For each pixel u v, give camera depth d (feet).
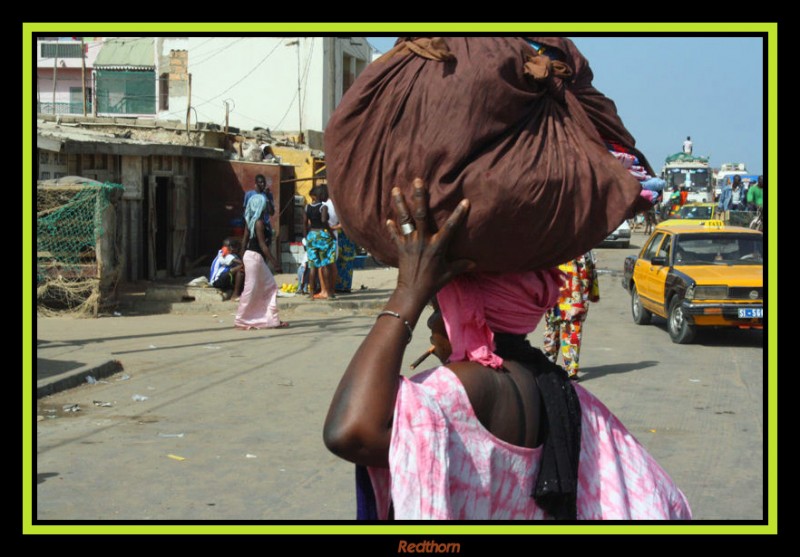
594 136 7.54
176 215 70.44
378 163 7.10
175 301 52.95
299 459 22.40
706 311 41.52
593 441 8.07
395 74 7.09
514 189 6.96
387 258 7.47
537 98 7.32
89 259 50.21
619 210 7.40
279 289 60.90
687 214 130.41
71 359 33.91
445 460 6.75
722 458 23.00
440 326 8.19
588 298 32.99
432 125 6.93
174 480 20.59
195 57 124.36
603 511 7.88
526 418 7.48
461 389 7.12
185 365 34.88
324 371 33.88
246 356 37.09
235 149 86.28
